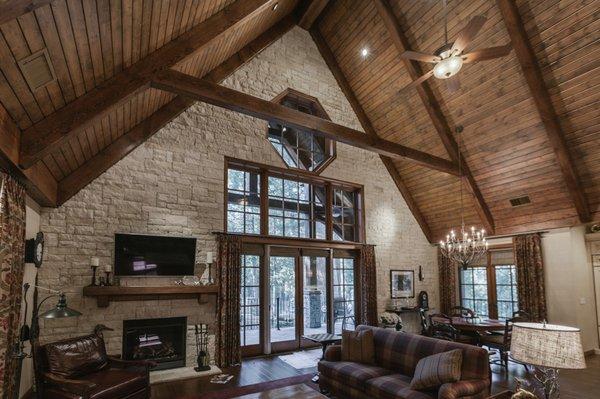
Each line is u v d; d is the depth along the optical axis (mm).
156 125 5938
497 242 8359
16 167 3352
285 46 7590
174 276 5895
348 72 8086
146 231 5750
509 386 4996
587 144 6051
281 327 7035
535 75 5676
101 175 5520
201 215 6262
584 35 5172
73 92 3553
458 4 5906
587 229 7480
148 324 5613
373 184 8656
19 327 3855
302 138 7879
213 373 5570
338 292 7992
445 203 8781
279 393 3471
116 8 3049
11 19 2197
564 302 7117
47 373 3697
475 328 6043
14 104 3031
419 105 7535
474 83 6531
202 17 4203
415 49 6742
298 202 7656
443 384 3516
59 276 5078
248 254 6797
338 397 4465
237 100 4770
